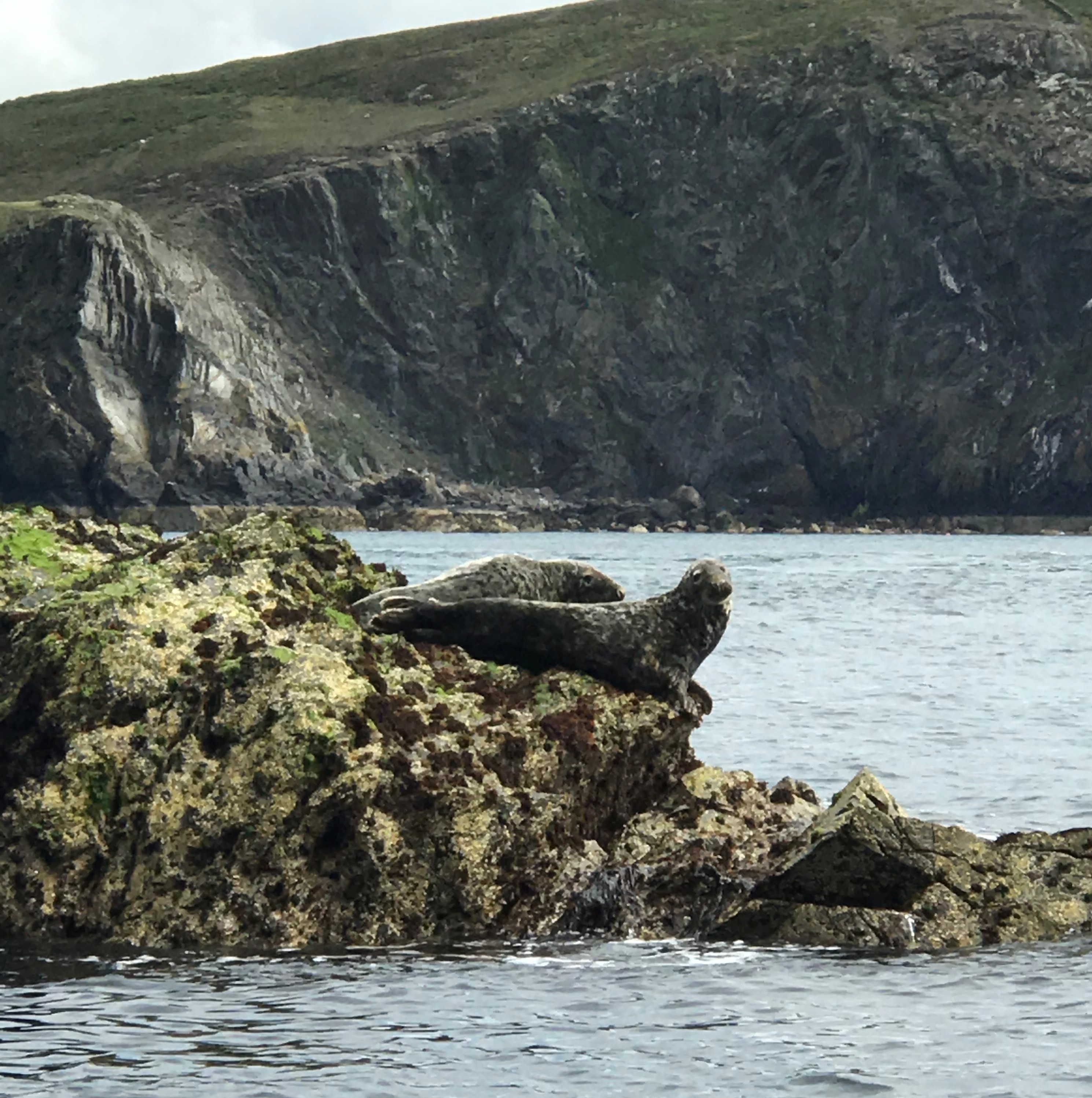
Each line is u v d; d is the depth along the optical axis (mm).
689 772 29984
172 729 26297
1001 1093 18594
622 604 29984
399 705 27016
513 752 27203
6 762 27000
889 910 25547
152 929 24984
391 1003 21750
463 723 27406
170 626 27578
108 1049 19781
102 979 22828
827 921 25406
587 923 25859
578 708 28688
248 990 22344
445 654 29328
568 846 26969
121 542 35094
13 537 33188
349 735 25812
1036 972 23484
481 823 25969
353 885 25453
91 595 28172
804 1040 20328
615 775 28750
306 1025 20781
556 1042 20219
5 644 28891
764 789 29906
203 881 25234
